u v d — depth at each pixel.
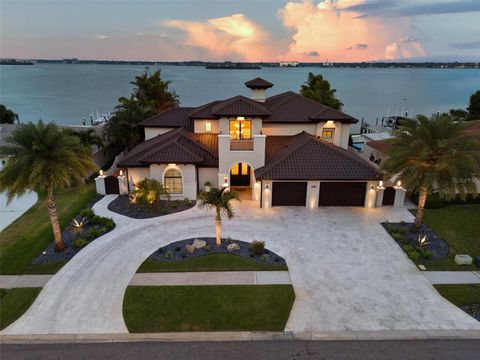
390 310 15.53
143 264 19.08
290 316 15.10
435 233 22.72
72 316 15.12
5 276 18.00
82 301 16.06
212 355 13.12
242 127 29.25
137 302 15.99
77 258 19.59
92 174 35.94
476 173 20.06
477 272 18.48
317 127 31.95
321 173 25.44
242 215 25.27
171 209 26.31
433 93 173.38
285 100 34.34
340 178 25.16
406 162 21.97
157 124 34.53
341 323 14.73
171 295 16.47
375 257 19.81
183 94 157.25
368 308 15.64
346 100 138.12
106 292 16.70
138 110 41.53
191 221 24.39
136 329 14.39
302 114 32.38
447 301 16.17
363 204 26.73
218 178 28.44
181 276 18.00
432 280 17.75
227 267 18.77
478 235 22.53
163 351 13.30
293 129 32.28
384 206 26.88
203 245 20.73
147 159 26.44
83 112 105.75
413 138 21.55
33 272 18.30
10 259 19.53
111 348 13.45
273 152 29.72
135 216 25.19
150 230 23.03
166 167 27.06
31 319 14.95
